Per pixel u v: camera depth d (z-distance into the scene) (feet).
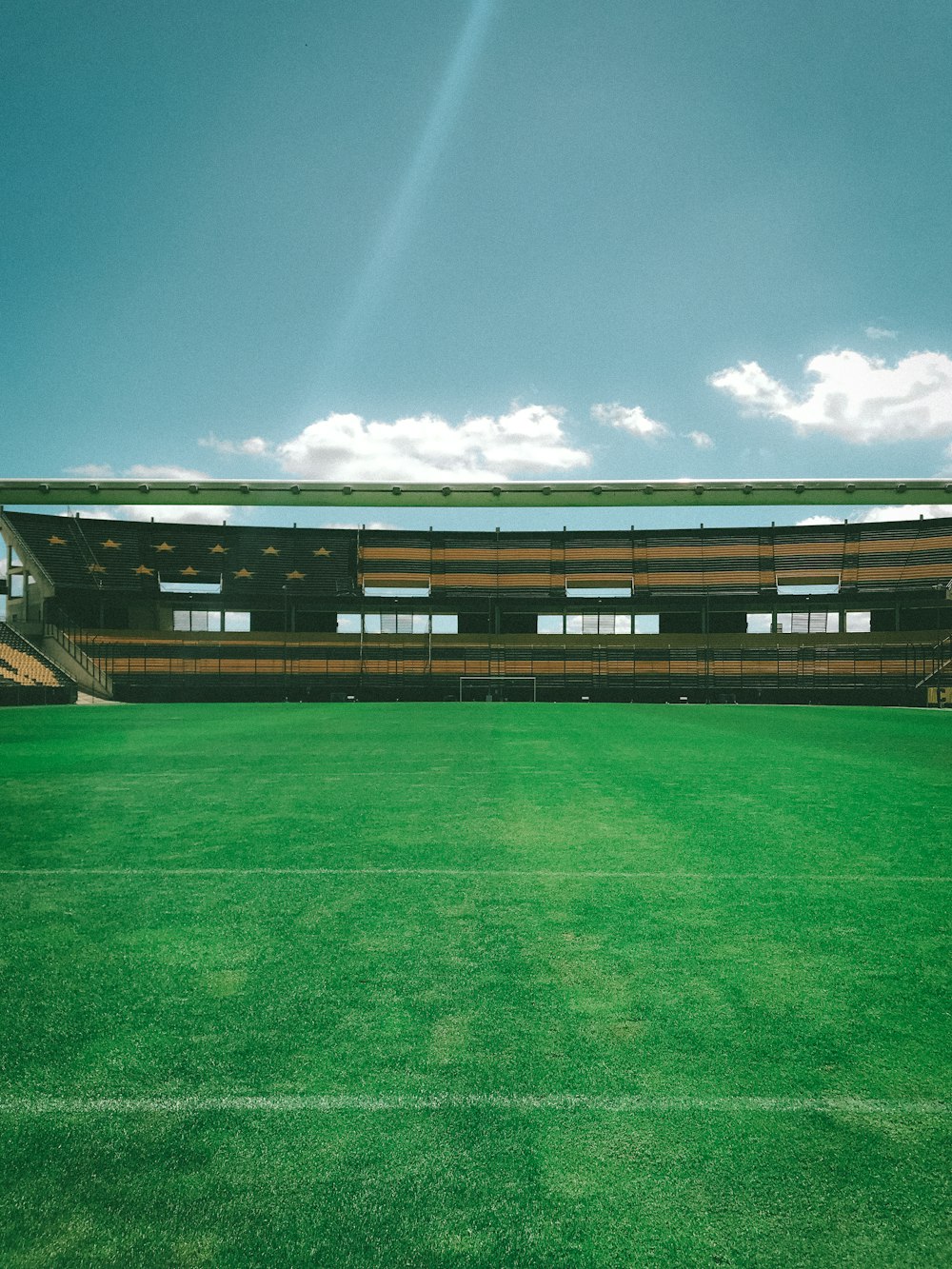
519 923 12.51
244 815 22.18
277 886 14.70
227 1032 8.71
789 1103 7.25
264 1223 5.72
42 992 9.84
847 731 57.93
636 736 52.44
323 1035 8.64
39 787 27.81
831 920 12.67
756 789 27.35
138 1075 7.82
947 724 67.10
